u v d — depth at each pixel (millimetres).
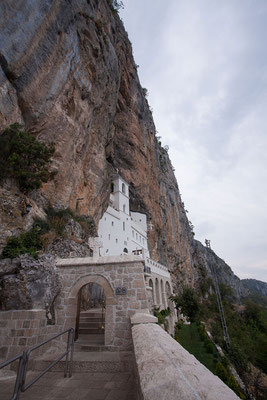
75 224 15211
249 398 18297
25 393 4543
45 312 7246
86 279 8055
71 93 16938
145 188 42031
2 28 11578
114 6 33625
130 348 6895
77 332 8344
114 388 4699
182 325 29766
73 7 16438
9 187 10773
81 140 18438
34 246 10188
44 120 14414
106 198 26516
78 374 5672
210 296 61875
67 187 16297
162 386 1849
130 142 38656
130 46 39812
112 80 24219
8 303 6883
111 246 29250
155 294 20984
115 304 7520
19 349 6250
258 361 30375
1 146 10656
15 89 12648
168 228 53438
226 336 30234
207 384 1853
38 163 12031
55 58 14938
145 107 47656
